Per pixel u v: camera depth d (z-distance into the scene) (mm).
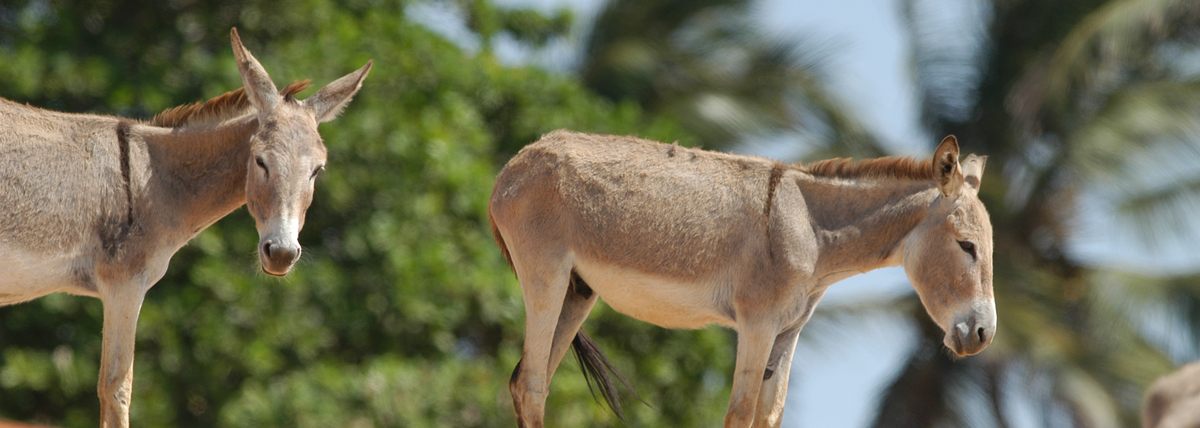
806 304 15117
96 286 14875
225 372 25609
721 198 14898
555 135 15234
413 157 27281
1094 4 37906
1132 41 35562
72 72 26016
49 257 14625
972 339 14648
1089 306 37312
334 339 26547
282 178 14141
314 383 25469
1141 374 36500
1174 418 18406
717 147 37406
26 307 25547
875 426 38281
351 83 15062
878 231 15047
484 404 26141
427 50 28719
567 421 26406
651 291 14875
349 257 27000
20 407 25828
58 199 14648
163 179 15117
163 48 27672
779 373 15195
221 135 15234
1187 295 36906
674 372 28078
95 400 25969
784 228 14836
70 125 14969
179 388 25656
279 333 25828
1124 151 37062
